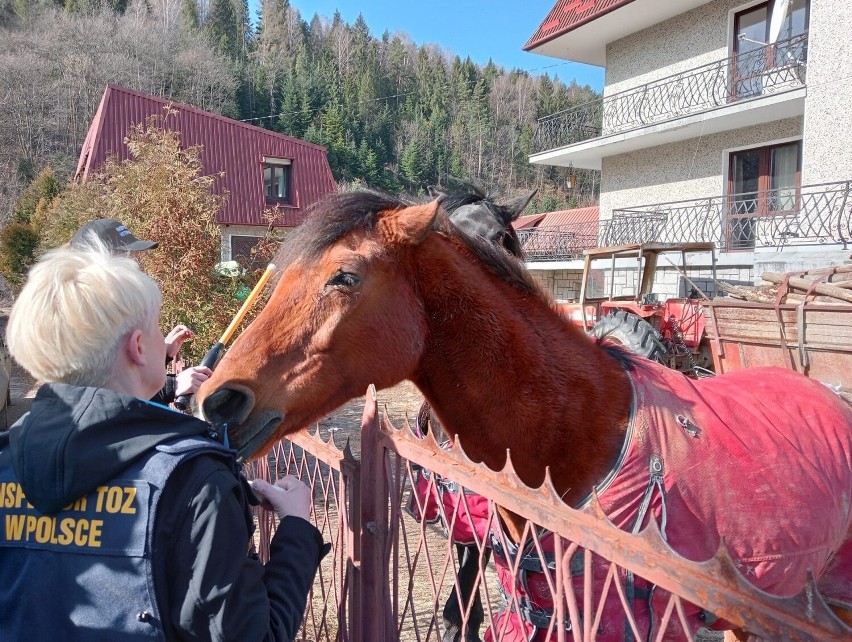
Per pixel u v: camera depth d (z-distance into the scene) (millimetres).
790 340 4238
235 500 1234
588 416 1867
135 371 1361
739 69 12656
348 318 1878
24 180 41625
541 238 21922
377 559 1883
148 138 9094
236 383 1806
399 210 2029
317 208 2053
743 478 1773
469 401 1984
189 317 7207
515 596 1502
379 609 1879
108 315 1271
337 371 1903
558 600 1365
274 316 1912
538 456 1923
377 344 1913
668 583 1121
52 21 59031
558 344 1990
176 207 7434
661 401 1900
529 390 1908
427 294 1960
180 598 1154
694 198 13758
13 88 47031
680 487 1722
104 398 1199
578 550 1649
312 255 1932
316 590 3877
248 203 19438
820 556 1858
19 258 23719
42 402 1242
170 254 7371
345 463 2045
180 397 2240
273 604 1341
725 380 2412
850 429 2191
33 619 1166
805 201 10570
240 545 1206
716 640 3416
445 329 1969
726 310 4777
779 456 1876
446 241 2041
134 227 7543
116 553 1148
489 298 1964
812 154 10734
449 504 2453
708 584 1067
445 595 3916
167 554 1167
